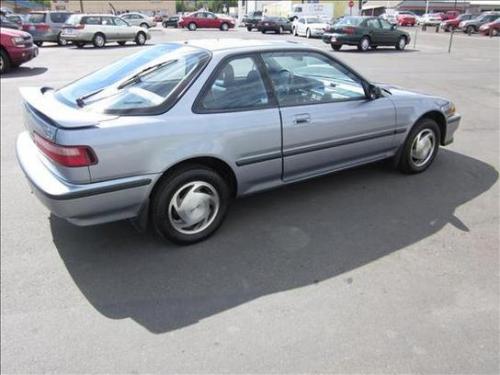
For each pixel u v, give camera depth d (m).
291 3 51.44
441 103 4.94
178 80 3.35
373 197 4.38
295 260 3.34
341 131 4.10
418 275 3.13
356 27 19.64
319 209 4.14
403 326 2.64
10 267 3.31
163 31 35.59
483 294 2.92
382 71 13.20
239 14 79.50
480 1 72.56
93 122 2.95
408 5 71.25
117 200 3.06
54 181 2.99
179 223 3.46
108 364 2.41
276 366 2.37
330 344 2.51
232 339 2.57
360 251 3.45
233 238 3.65
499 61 15.96
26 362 2.43
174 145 3.18
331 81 4.11
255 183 3.76
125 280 3.14
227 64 3.48
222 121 3.38
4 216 4.11
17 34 12.73
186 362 2.41
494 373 2.31
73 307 2.87
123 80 3.55
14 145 6.23
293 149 3.82
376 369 2.34
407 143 4.74
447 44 24.30
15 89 10.16
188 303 2.88
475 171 5.07
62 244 3.62
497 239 3.60
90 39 21.48
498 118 7.59
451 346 2.48
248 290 3.00
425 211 4.09
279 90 3.75
